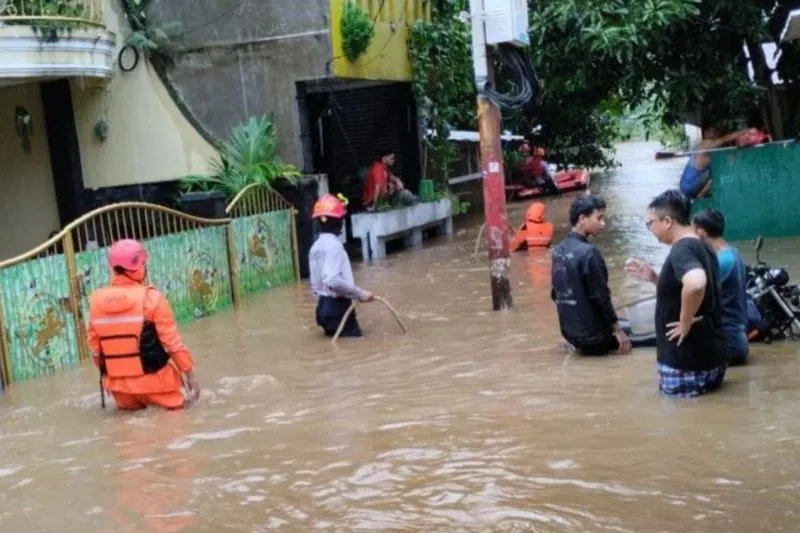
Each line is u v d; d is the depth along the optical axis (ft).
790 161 49.14
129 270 24.82
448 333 32.73
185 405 25.29
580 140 97.60
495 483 17.40
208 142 54.13
